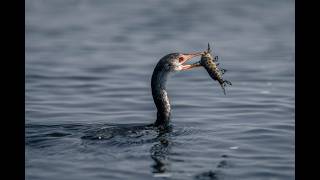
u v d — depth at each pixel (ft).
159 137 44.16
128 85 66.08
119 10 124.47
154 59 81.15
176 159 39.52
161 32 101.60
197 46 90.02
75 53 84.89
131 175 36.70
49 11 122.72
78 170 37.42
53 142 42.42
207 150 41.65
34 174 36.99
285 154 41.32
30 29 104.22
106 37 97.66
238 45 91.09
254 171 37.83
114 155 39.93
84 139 42.98
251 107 55.72
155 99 48.91
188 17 116.16
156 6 129.29
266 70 73.77
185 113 53.67
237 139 44.75
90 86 65.51
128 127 47.06
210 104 57.31
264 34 99.86
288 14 118.62
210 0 136.87
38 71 72.54
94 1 135.54
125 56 83.10
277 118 51.47
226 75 71.46
